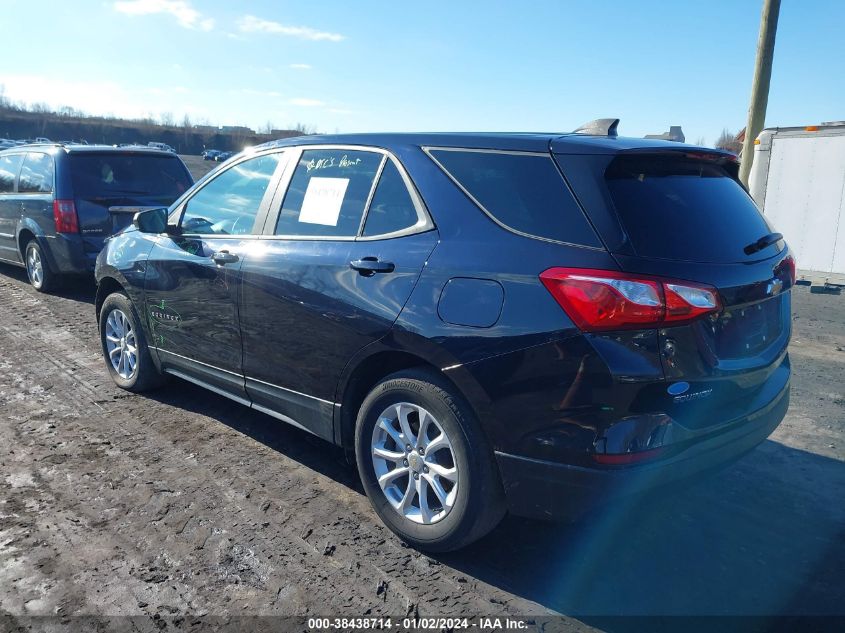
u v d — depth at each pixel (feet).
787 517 11.51
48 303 27.09
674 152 9.85
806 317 27.40
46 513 11.33
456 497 9.68
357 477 12.80
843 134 33.53
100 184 27.32
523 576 9.86
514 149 9.95
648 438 8.48
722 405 9.35
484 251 9.56
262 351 12.69
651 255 8.67
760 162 36.68
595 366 8.41
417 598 9.34
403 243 10.54
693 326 8.70
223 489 12.23
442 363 9.61
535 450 8.93
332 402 11.53
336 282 11.13
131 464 13.15
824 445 14.51
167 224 15.28
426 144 11.02
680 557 10.35
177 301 14.66
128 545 10.46
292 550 10.41
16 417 15.37
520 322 8.95
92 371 18.66
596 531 11.07
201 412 15.83
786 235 36.47
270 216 13.00
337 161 12.24
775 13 34.17
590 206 8.95
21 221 29.30
